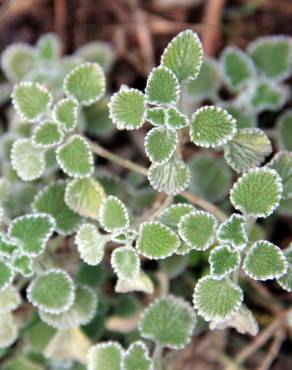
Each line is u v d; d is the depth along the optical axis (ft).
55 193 1.15
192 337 1.28
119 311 1.26
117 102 1.04
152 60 1.45
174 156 1.05
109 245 1.25
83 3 1.47
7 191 1.18
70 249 1.26
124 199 1.23
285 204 1.20
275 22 1.44
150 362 1.09
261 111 1.38
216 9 1.44
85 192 1.11
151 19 1.46
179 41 1.04
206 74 1.31
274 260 1.02
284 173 1.07
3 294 1.11
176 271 1.23
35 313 1.22
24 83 1.11
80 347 1.18
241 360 1.25
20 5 1.47
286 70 1.34
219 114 1.03
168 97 1.04
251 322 1.04
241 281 1.26
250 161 1.06
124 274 1.04
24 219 1.10
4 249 1.09
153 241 1.04
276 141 1.30
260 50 1.34
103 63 1.39
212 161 1.29
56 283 1.10
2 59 1.39
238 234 1.03
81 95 1.13
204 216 1.03
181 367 1.28
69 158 1.09
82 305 1.14
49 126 1.11
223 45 1.45
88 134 1.38
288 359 1.29
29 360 1.23
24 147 1.12
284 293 1.30
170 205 1.08
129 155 1.40
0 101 1.41
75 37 1.47
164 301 1.15
